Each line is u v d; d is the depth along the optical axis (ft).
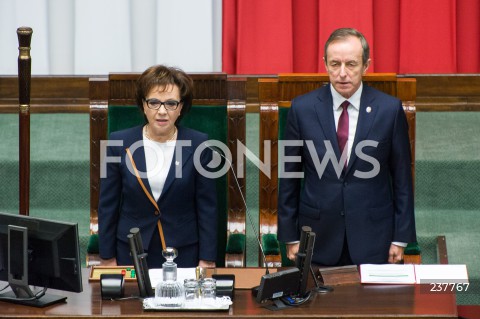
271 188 41.63
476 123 54.65
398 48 57.00
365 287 34.83
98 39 57.11
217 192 41.45
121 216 38.24
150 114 36.14
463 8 56.80
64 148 52.90
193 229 38.22
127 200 37.93
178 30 56.95
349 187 37.55
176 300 32.27
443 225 49.75
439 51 56.34
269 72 56.44
